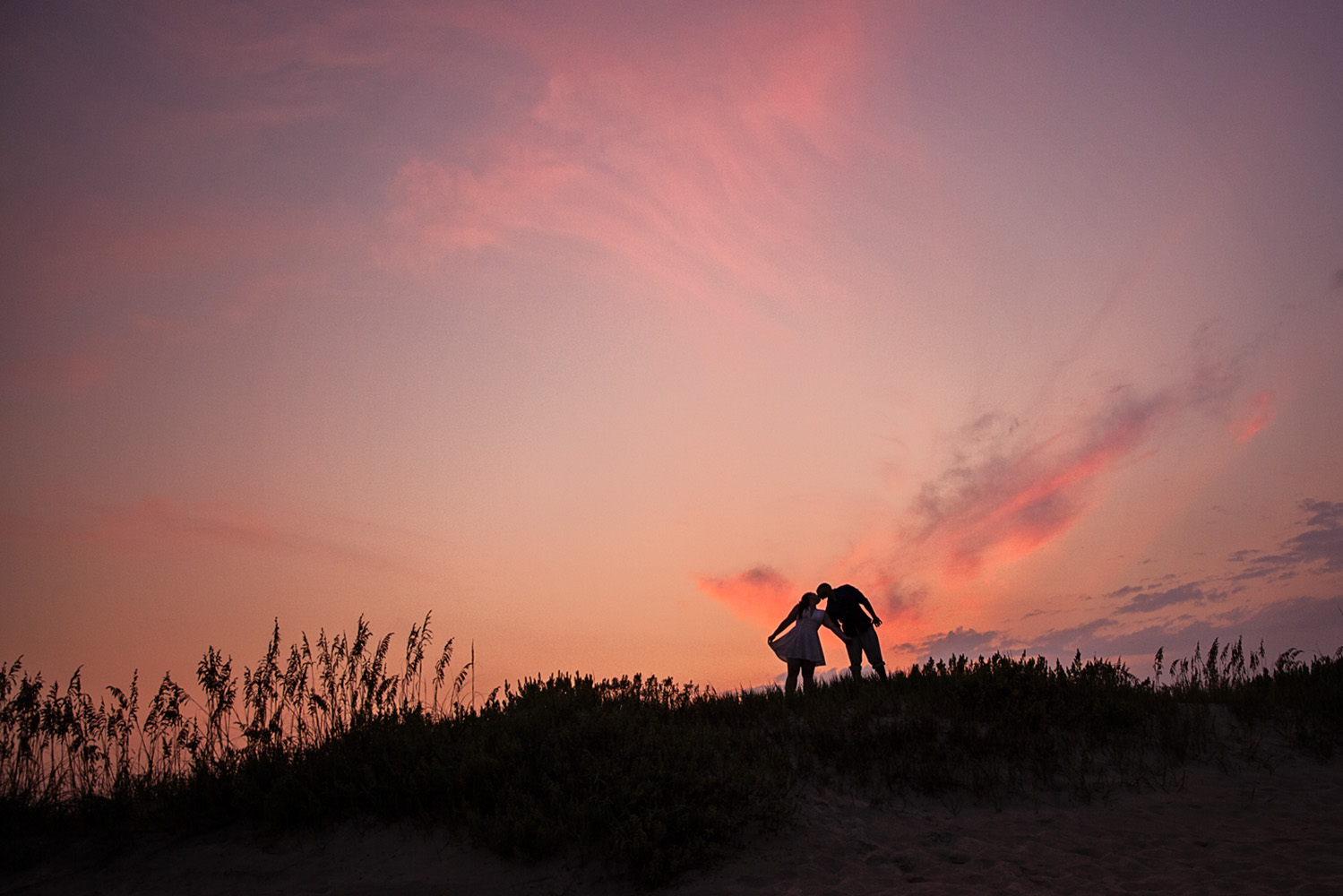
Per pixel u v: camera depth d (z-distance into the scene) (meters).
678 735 8.77
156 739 8.41
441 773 7.63
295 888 6.56
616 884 6.48
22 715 7.91
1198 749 9.30
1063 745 9.45
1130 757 9.19
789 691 11.92
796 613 12.73
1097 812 7.81
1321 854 6.46
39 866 7.20
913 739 9.30
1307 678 11.33
